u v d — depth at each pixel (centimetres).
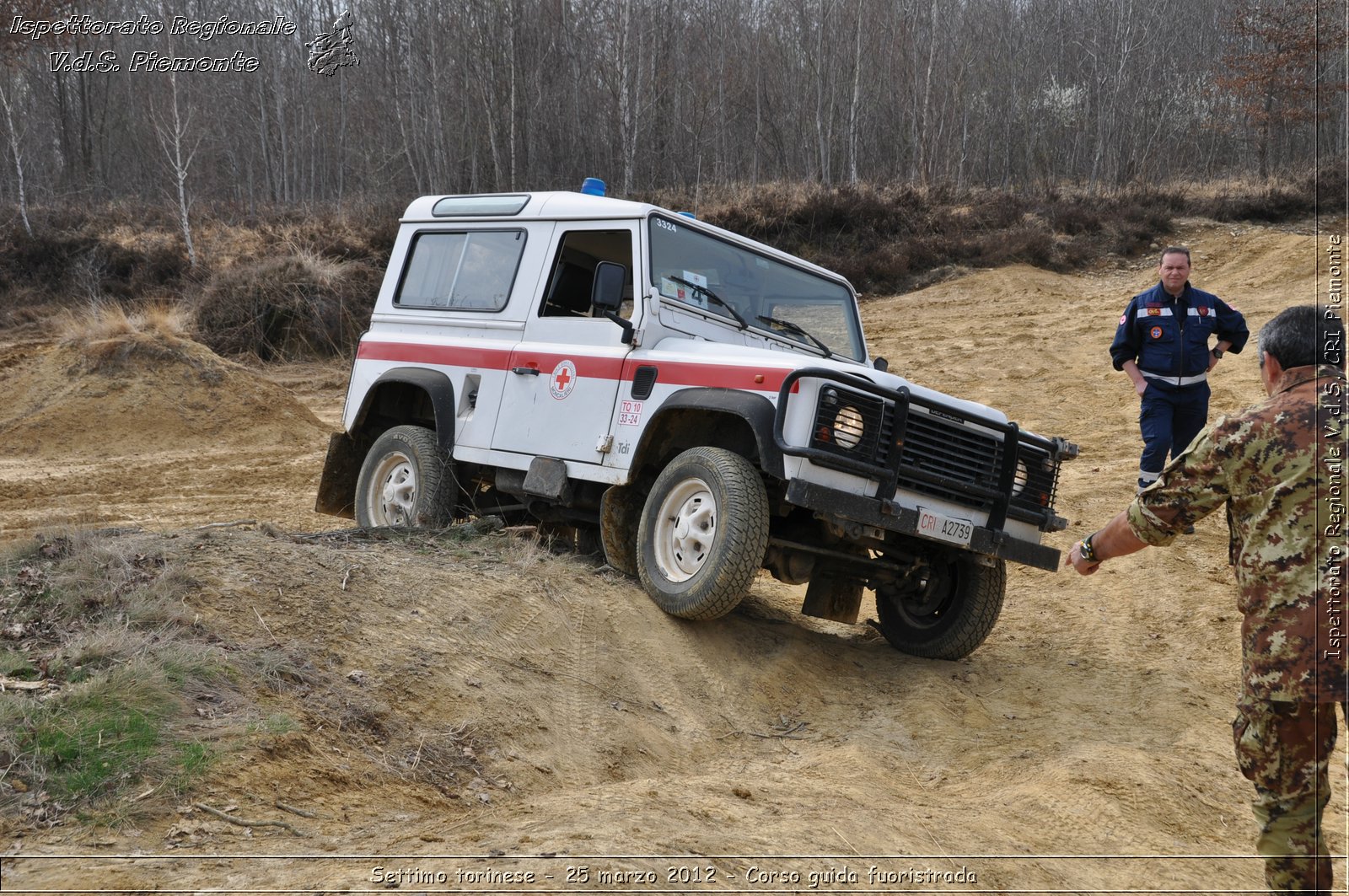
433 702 457
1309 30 3662
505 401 712
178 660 416
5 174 4103
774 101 4516
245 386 1702
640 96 4119
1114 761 490
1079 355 1747
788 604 788
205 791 351
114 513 1081
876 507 559
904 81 4338
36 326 2748
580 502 677
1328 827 446
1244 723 312
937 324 2175
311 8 4459
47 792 335
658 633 584
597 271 619
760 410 567
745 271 712
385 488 777
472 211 795
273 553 556
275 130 4556
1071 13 4738
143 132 4469
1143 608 757
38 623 449
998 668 648
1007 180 4038
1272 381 329
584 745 472
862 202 3012
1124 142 4238
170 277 2923
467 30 4091
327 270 2575
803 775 457
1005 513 604
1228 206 2880
